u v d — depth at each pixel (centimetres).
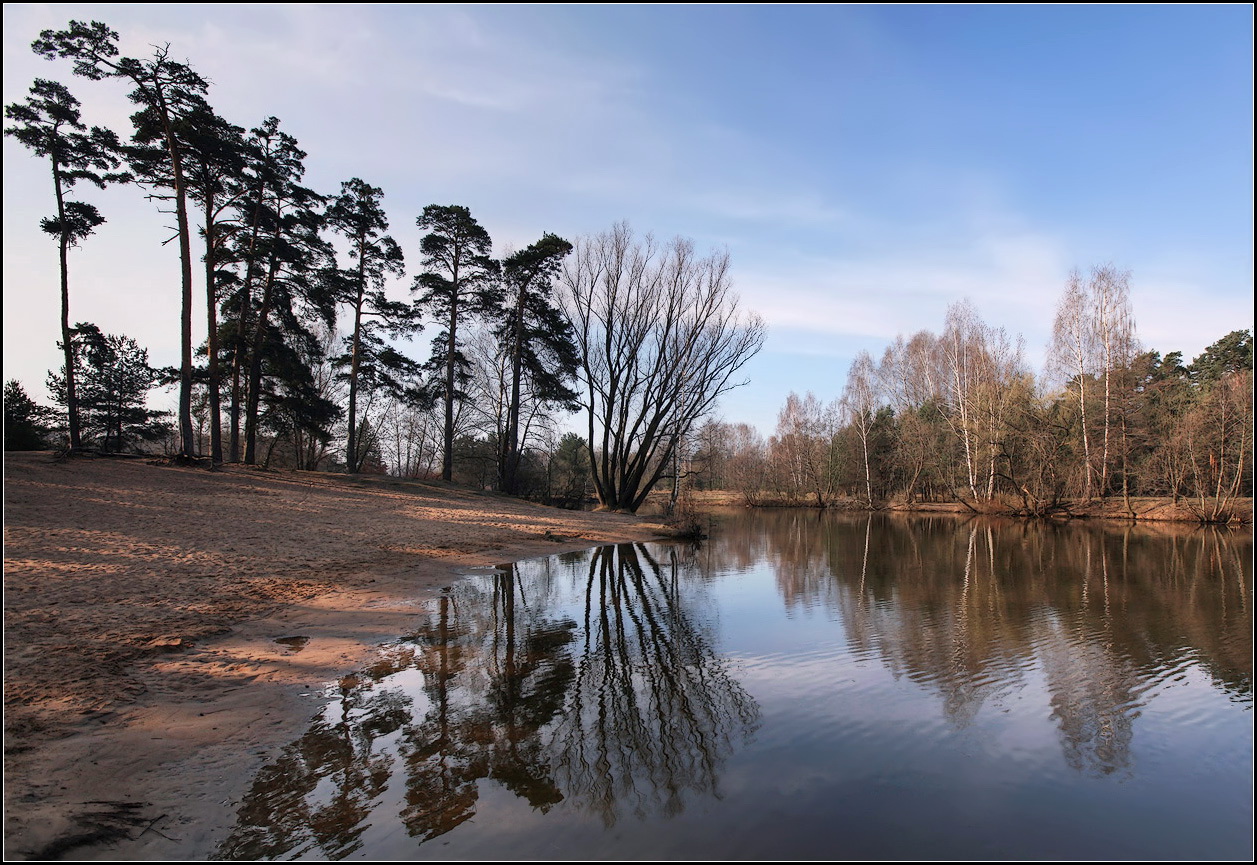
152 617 881
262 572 1213
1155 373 5222
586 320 3709
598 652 971
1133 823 516
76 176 2331
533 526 2556
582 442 5831
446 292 3497
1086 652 1005
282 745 593
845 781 573
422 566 1546
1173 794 565
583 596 1423
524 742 630
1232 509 3456
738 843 468
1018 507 4247
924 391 5322
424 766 570
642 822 492
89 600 908
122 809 459
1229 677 884
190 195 2598
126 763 522
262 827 460
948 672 902
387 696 732
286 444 4372
